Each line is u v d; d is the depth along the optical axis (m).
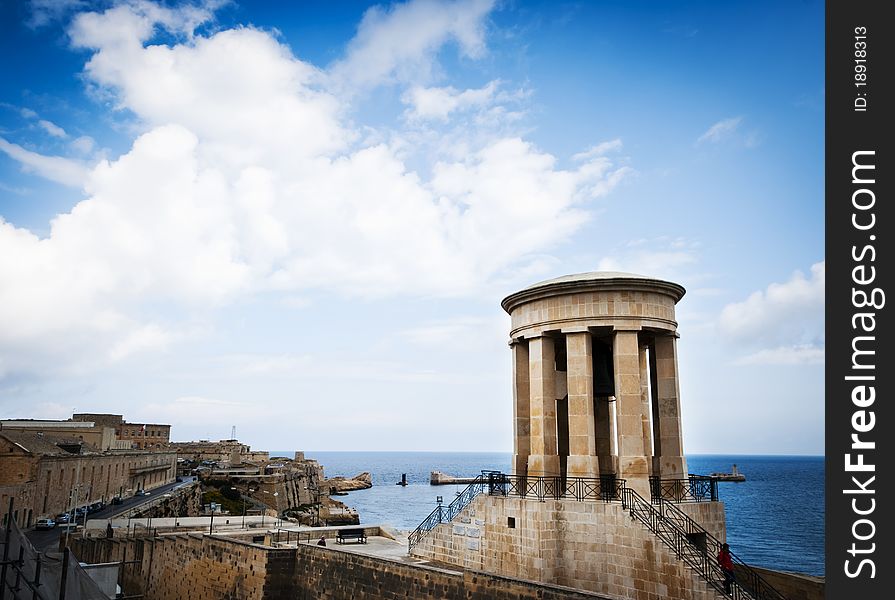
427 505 118.94
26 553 15.12
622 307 21.95
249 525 39.56
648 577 18.55
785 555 61.66
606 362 23.66
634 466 20.75
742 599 17.19
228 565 26.92
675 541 18.45
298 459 152.62
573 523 20.52
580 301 22.39
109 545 34.88
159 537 32.03
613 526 19.69
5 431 53.66
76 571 16.30
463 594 19.12
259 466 107.50
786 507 106.44
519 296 23.88
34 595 13.99
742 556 61.00
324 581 23.97
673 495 21.38
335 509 87.88
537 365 23.25
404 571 21.09
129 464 76.38
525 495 21.97
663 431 22.38
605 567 19.66
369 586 22.19
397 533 34.34
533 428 22.92
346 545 30.69
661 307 22.42
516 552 21.19
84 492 61.75
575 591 16.52
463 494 25.69
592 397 22.06
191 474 109.31
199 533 32.31
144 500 71.06
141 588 32.47
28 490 48.81
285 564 25.23
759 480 188.12
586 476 21.08
